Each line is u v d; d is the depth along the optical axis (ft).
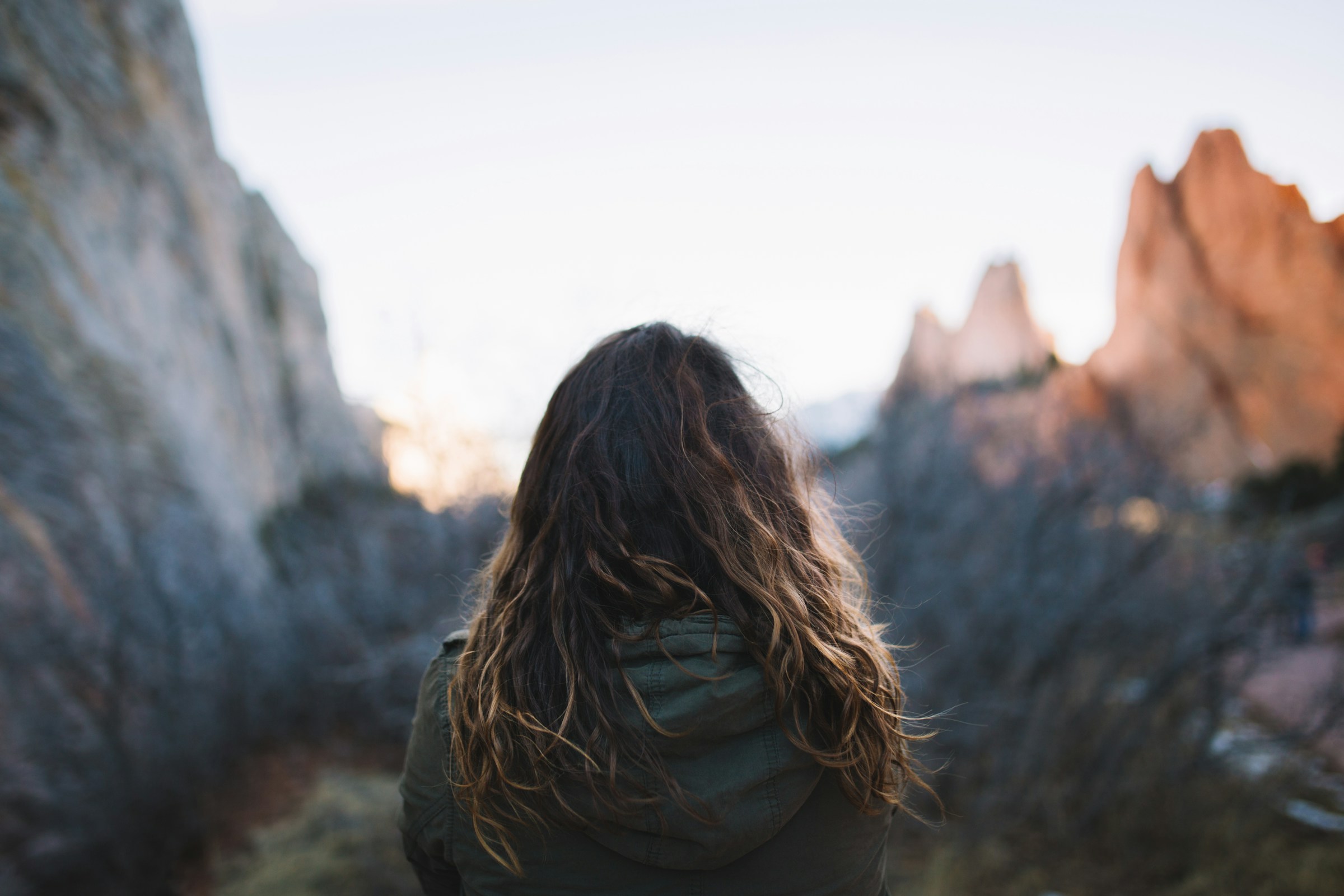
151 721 11.26
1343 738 13.30
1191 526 15.74
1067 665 13.73
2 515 11.22
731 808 2.04
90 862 9.52
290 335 48.83
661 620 2.20
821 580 2.57
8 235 16.31
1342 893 10.66
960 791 13.57
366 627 17.79
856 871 2.29
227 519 22.97
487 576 2.83
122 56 26.68
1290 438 73.61
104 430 15.87
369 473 27.14
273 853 10.84
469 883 2.30
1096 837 12.36
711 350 2.87
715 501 2.36
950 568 15.48
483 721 2.19
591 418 2.55
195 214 32.91
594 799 2.04
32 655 9.87
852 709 2.23
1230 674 13.65
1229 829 12.07
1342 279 81.71
